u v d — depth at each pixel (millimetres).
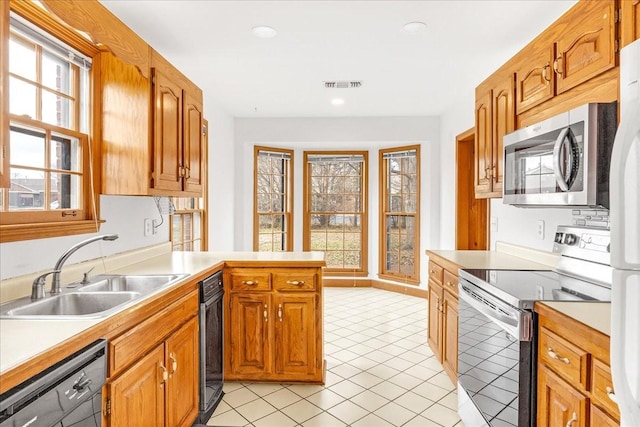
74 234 1962
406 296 5141
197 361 2125
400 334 3684
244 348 2639
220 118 4461
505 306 1686
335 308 4574
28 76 1792
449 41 2656
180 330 1891
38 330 1189
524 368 1566
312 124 4969
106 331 1291
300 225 5641
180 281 1906
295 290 2625
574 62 1754
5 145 1161
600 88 1604
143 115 2145
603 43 1556
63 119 2023
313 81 3535
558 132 1775
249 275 2629
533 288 1799
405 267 5324
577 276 2025
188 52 2838
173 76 2416
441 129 4832
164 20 2340
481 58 2971
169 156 2369
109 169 2182
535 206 2180
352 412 2330
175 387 1819
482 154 2805
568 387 1337
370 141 4965
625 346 920
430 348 3291
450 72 3277
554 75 1919
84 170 2113
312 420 2242
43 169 1837
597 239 1961
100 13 1737
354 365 2990
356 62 3057
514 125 2330
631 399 908
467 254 3002
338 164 5676
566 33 1812
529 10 2230
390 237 5496
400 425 2195
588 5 1651
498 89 2539
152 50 2160
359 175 5664
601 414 1176
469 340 2150
